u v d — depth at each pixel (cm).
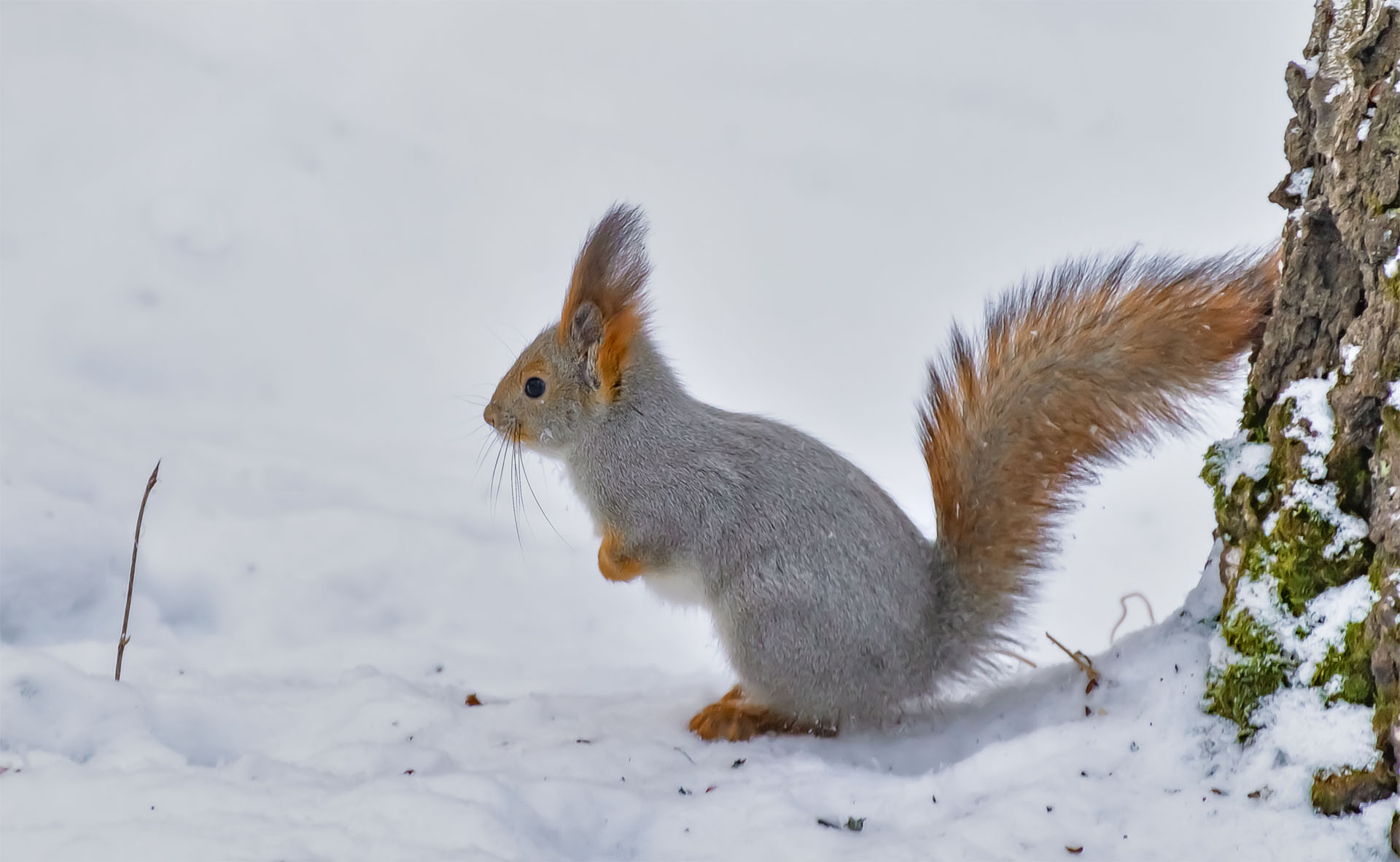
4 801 583
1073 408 735
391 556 1177
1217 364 698
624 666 1023
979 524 756
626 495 795
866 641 739
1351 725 562
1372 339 575
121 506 1155
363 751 683
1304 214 620
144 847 529
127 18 2367
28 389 1497
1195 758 610
